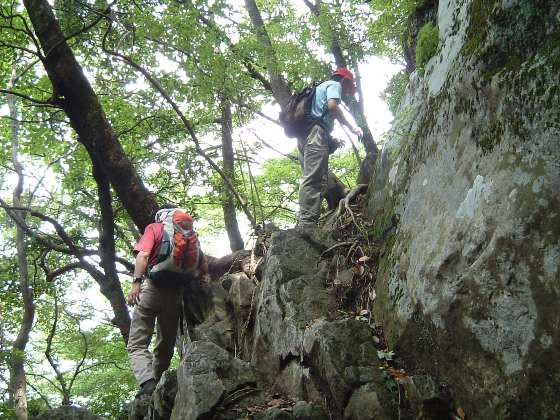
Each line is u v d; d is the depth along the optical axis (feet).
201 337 17.78
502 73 10.62
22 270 40.29
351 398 11.55
